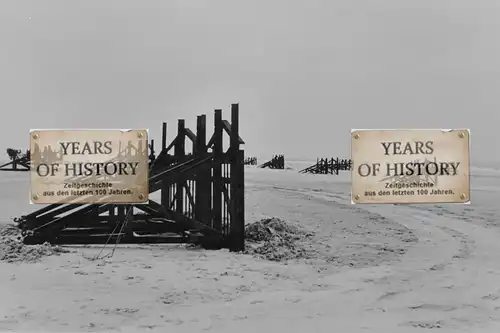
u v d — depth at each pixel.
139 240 9.59
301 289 6.76
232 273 7.47
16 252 8.23
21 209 13.28
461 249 9.82
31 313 5.47
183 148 11.34
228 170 9.80
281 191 22.34
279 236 10.62
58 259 8.04
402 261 8.69
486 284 7.09
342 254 9.24
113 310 5.64
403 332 5.11
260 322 5.36
